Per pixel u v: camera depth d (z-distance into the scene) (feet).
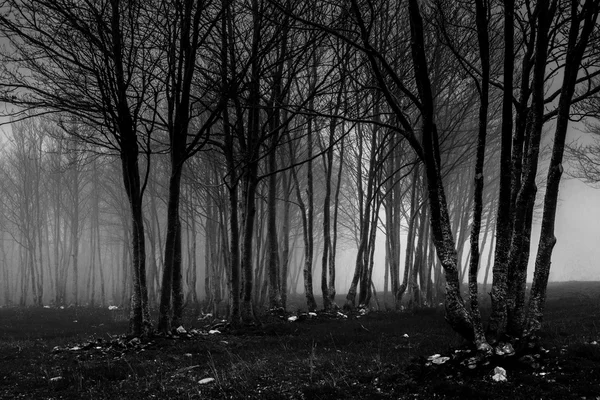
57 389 27.12
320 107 60.54
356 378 25.63
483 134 25.75
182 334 44.42
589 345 26.48
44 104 41.04
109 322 78.48
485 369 24.18
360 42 50.29
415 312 64.44
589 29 25.75
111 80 39.70
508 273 27.71
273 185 65.10
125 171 43.11
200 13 40.65
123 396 24.79
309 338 43.68
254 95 48.57
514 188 29.55
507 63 24.31
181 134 43.68
